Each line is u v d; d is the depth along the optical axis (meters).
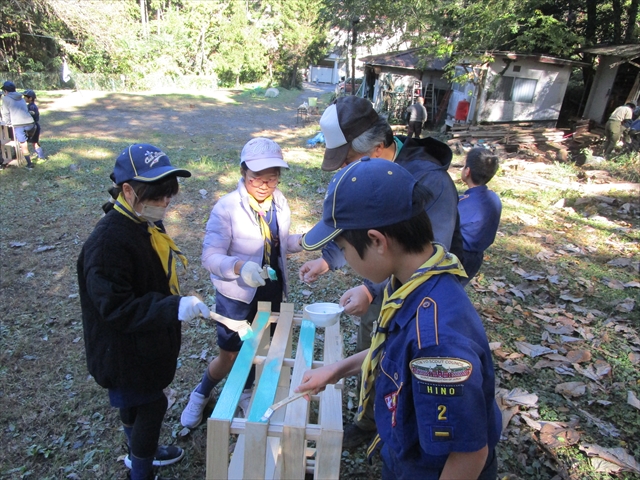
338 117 1.93
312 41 36.97
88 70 28.20
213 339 3.80
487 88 13.55
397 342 1.20
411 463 1.25
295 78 38.31
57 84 26.34
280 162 2.34
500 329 3.91
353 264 1.24
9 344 3.66
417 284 1.17
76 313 4.14
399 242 1.16
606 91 14.21
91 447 2.72
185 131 15.29
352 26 18.88
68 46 24.95
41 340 3.73
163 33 32.84
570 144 12.95
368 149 1.95
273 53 38.03
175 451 2.59
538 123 14.49
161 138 13.48
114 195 1.92
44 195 7.27
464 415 1.05
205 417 2.91
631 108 11.66
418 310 1.15
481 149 2.87
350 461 2.60
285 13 36.66
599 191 8.34
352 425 2.69
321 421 1.65
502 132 13.11
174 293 2.10
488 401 1.22
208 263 2.45
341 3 18.33
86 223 6.18
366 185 1.14
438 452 1.07
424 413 1.08
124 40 27.77
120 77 28.31
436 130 16.94
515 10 12.89
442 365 1.06
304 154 11.48
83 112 18.48
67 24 21.78
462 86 15.84
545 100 14.26
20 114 8.66
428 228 1.19
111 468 2.58
